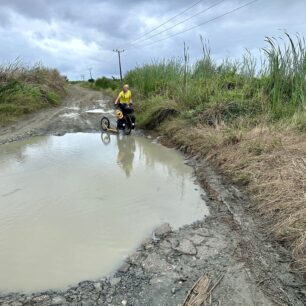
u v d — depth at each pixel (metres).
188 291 3.54
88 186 6.56
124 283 3.72
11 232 4.80
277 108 9.07
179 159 8.53
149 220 5.15
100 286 3.68
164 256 4.18
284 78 9.87
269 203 5.09
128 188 6.46
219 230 4.77
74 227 4.93
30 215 5.32
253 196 5.61
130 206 5.64
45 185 6.61
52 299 3.49
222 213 5.29
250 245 4.31
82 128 12.67
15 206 5.64
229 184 6.36
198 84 12.50
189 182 6.80
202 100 11.48
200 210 5.49
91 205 5.68
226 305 3.33
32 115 15.81
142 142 10.57
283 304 3.30
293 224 4.37
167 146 10.00
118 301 3.45
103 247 4.41
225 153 7.52
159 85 16.38
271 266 3.87
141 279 3.77
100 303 3.43
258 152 6.92
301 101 9.05
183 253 4.22
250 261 3.99
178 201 5.84
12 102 16.62
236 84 11.94
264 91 10.30
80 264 4.06
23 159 8.48
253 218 4.98
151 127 12.34
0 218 5.22
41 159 8.47
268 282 3.62
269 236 4.46
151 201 5.84
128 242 4.53
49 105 19.91
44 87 21.95
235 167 6.75
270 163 6.25
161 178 7.05
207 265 3.96
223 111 9.98
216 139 8.33
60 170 7.56
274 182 5.45
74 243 4.51
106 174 7.29
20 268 4.00
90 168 7.71
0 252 4.31
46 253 4.29
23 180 6.89
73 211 5.45
